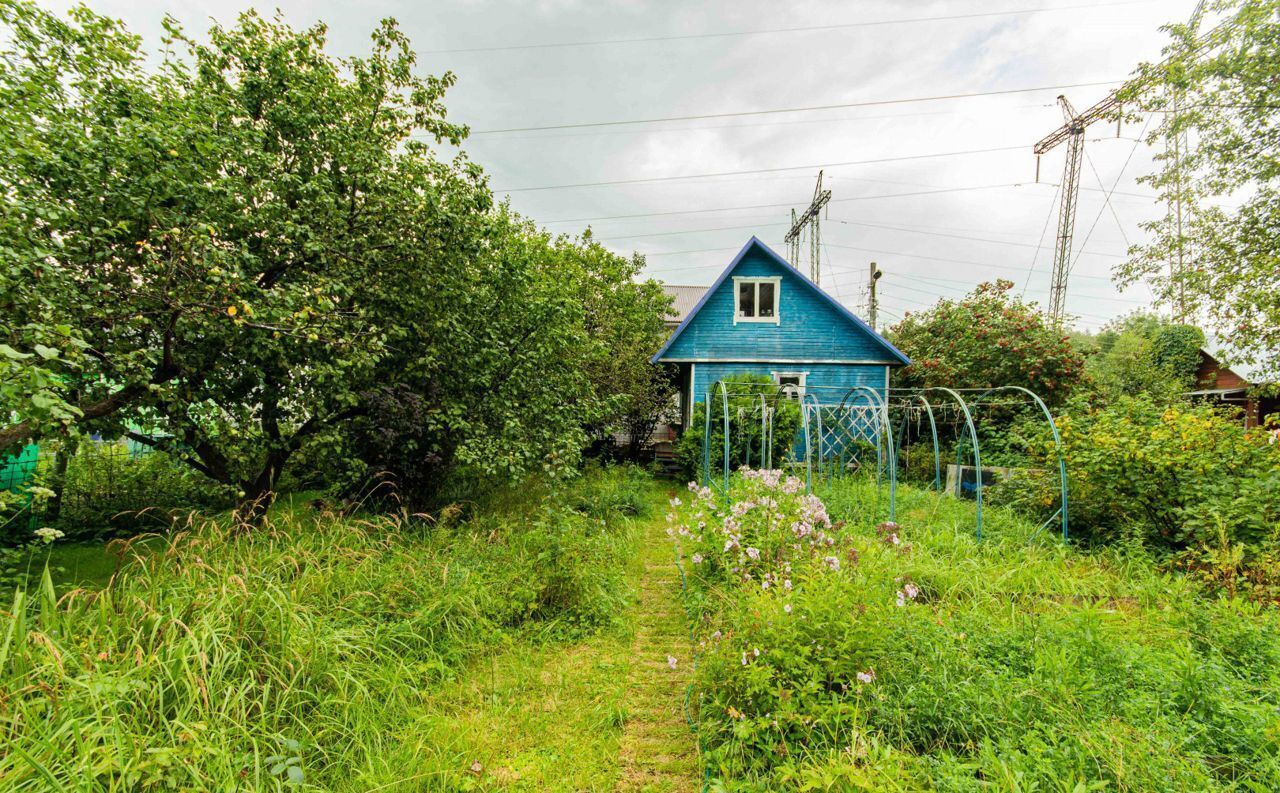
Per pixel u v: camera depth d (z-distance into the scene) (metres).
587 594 4.83
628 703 3.56
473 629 4.15
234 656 2.81
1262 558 4.65
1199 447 5.88
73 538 6.04
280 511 6.46
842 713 2.67
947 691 2.80
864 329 14.38
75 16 4.69
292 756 2.60
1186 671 2.91
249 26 5.58
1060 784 2.12
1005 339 13.22
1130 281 11.09
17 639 2.44
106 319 4.31
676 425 17.89
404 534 5.63
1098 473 6.35
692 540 5.93
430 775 2.66
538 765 2.92
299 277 5.64
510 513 7.22
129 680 2.38
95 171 4.17
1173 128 9.48
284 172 5.59
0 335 3.39
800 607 3.14
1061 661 2.96
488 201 6.82
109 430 5.03
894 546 5.25
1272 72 8.10
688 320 14.52
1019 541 6.27
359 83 6.18
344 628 3.58
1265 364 9.30
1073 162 21.70
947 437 13.84
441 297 6.54
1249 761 2.34
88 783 1.92
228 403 5.76
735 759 2.71
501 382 7.14
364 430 6.88
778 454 12.32
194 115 4.76
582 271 14.58
